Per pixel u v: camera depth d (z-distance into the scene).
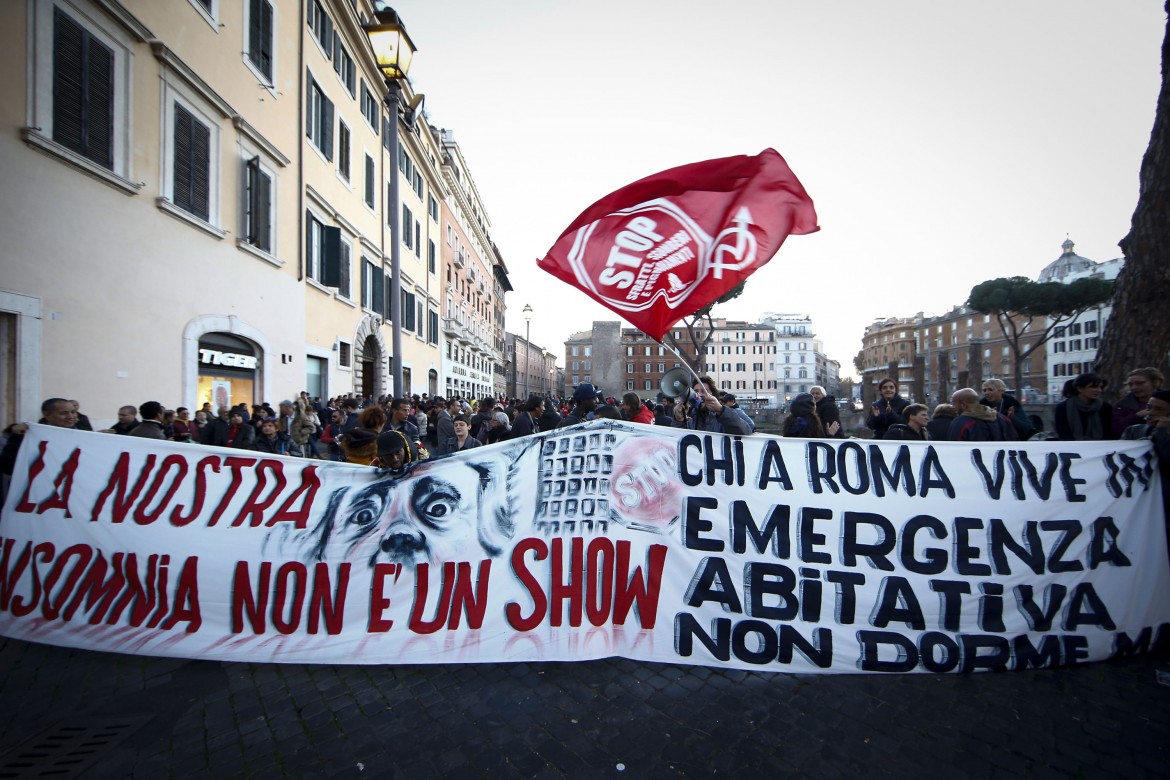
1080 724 2.45
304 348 12.94
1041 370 59.12
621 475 3.19
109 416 7.25
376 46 7.48
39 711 2.54
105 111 7.19
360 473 3.21
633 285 3.04
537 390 97.81
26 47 6.11
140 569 3.10
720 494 3.15
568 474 3.20
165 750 2.27
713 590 3.03
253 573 3.07
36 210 6.24
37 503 3.22
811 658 2.91
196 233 9.04
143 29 7.72
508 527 3.12
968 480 3.17
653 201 3.06
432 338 27.08
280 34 11.91
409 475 3.20
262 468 3.21
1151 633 3.04
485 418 9.34
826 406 6.00
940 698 2.67
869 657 2.90
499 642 2.96
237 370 10.48
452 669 2.94
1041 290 34.97
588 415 5.48
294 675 2.87
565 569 3.07
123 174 7.47
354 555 3.09
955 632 2.94
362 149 17.34
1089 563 3.07
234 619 3.04
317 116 14.05
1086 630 2.99
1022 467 3.19
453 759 2.23
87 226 6.91
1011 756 2.24
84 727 2.42
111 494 3.21
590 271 3.07
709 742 2.34
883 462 3.21
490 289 49.88
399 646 2.96
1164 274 5.57
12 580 3.14
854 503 3.13
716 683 2.81
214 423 6.95
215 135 9.51
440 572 3.06
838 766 2.19
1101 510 3.15
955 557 3.05
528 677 2.86
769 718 2.51
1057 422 4.39
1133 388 4.16
